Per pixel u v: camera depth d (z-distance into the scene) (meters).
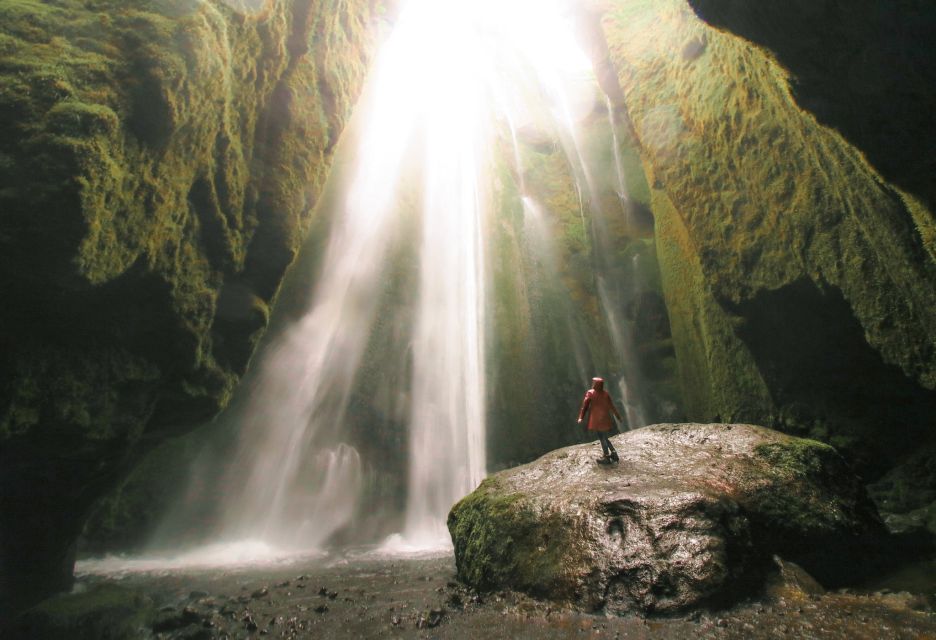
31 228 5.47
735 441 8.64
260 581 9.86
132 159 6.51
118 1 6.86
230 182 8.79
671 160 16.91
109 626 6.79
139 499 13.99
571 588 6.34
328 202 17.02
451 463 18.41
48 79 5.81
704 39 15.27
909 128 6.86
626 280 23.06
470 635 5.77
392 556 12.92
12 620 6.92
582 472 8.38
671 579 5.94
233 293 9.12
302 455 16.47
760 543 6.80
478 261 22.22
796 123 11.07
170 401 8.40
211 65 7.54
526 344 20.78
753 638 4.98
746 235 14.56
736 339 16.12
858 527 7.70
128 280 6.97
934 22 5.86
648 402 20.81
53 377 6.42
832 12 6.55
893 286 10.77
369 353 18.16
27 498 7.11
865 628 5.03
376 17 15.55
